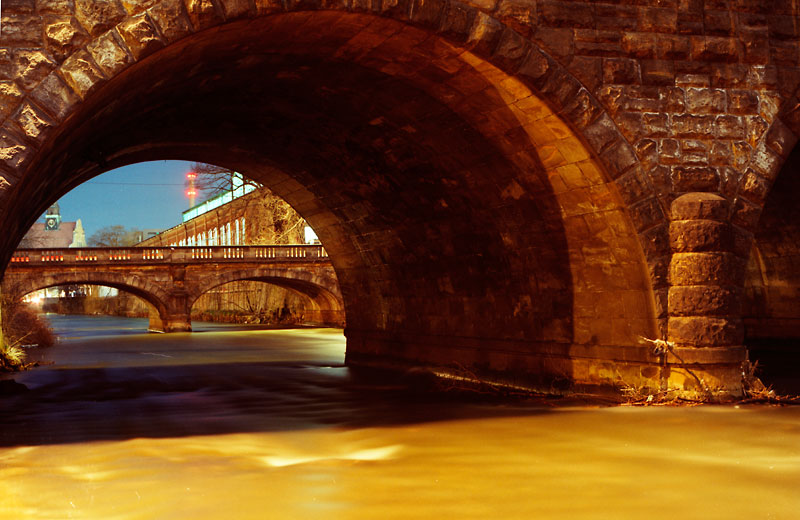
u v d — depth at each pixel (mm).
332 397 14430
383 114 12977
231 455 9117
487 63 10102
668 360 11133
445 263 16047
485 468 8344
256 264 49062
